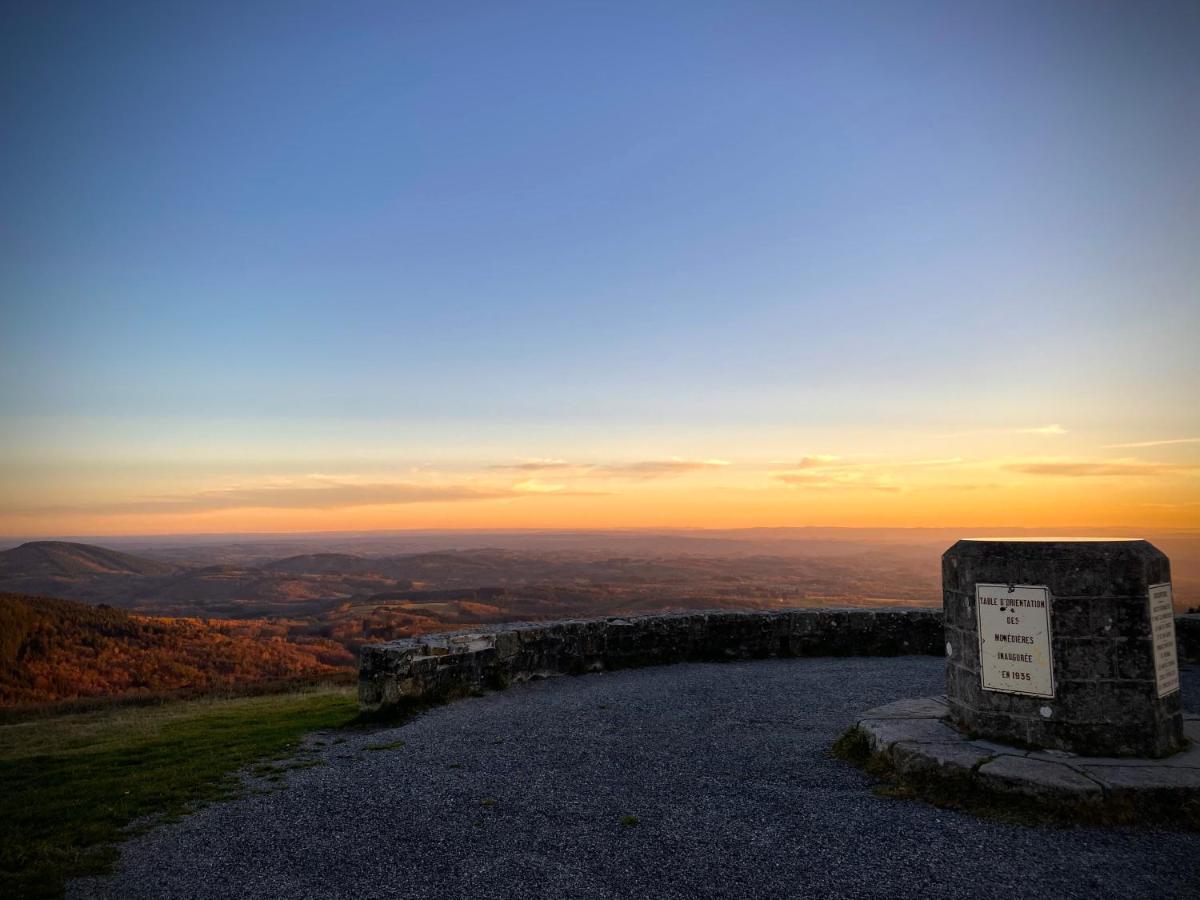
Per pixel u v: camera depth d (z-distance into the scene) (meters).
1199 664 11.48
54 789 6.99
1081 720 6.00
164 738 9.66
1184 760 5.79
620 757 7.35
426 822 5.69
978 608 6.52
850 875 4.58
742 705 9.55
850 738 7.25
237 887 4.66
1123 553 6.05
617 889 4.47
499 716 9.30
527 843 5.22
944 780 5.86
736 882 4.52
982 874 4.54
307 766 7.39
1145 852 4.79
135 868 5.01
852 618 13.45
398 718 9.36
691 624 13.16
